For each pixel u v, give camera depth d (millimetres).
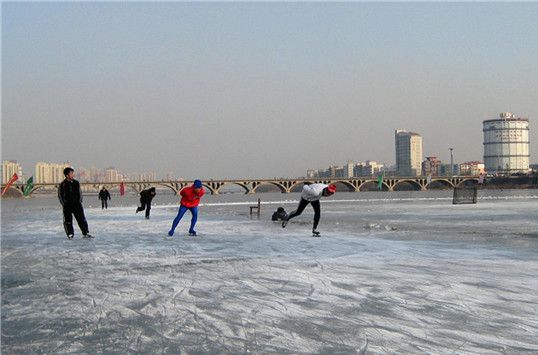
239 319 5285
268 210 35906
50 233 17078
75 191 14664
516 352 4121
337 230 16656
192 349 4324
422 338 4527
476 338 4508
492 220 21000
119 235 15594
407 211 30219
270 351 4234
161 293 6652
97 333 4836
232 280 7516
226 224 20359
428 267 8570
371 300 6078
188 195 15109
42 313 5641
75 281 7605
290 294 6484
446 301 5969
